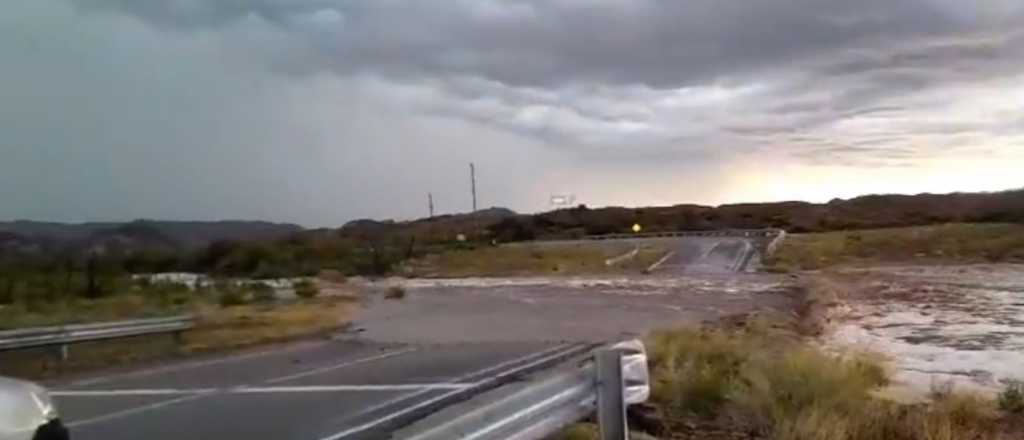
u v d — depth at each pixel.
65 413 11.76
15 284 33.03
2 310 26.95
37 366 16.62
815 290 34.44
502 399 6.17
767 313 25.97
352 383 14.02
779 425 9.06
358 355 18.28
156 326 19.91
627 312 27.89
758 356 13.46
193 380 15.00
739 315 25.67
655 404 10.35
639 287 39.88
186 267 68.69
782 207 137.38
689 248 70.00
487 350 18.28
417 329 23.97
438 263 65.19
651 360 13.66
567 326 23.69
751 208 138.62
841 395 10.40
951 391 11.95
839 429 8.73
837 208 133.88
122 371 16.45
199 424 10.77
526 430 6.26
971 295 34.84
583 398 7.02
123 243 68.25
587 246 77.12
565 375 6.88
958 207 118.50
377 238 86.06
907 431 9.03
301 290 38.38
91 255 42.53
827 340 21.52
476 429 5.80
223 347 20.14
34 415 5.71
